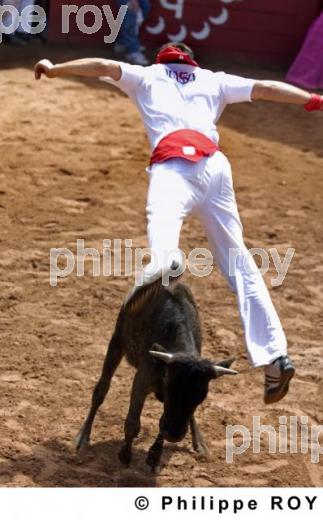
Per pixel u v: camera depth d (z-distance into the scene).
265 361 8.88
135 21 25.27
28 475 9.09
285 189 18.25
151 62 25.84
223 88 9.66
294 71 25.44
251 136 21.28
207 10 26.48
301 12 26.41
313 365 11.73
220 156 9.33
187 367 8.05
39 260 14.29
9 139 19.64
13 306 12.74
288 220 16.72
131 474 9.24
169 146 9.16
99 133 20.39
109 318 12.57
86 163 18.69
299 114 23.12
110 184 17.70
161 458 9.58
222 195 9.28
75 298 13.10
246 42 26.75
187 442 9.94
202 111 9.45
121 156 19.20
